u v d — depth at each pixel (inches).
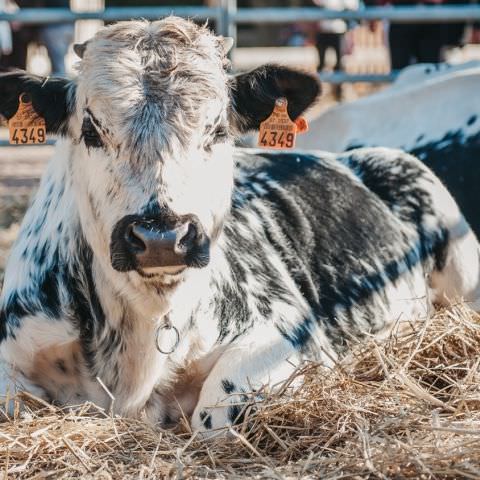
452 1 645.9
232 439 241.9
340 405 243.4
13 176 608.1
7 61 714.2
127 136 237.9
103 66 246.5
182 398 270.7
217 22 513.7
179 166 236.7
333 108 432.1
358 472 215.0
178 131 238.5
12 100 263.0
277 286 284.4
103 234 246.1
